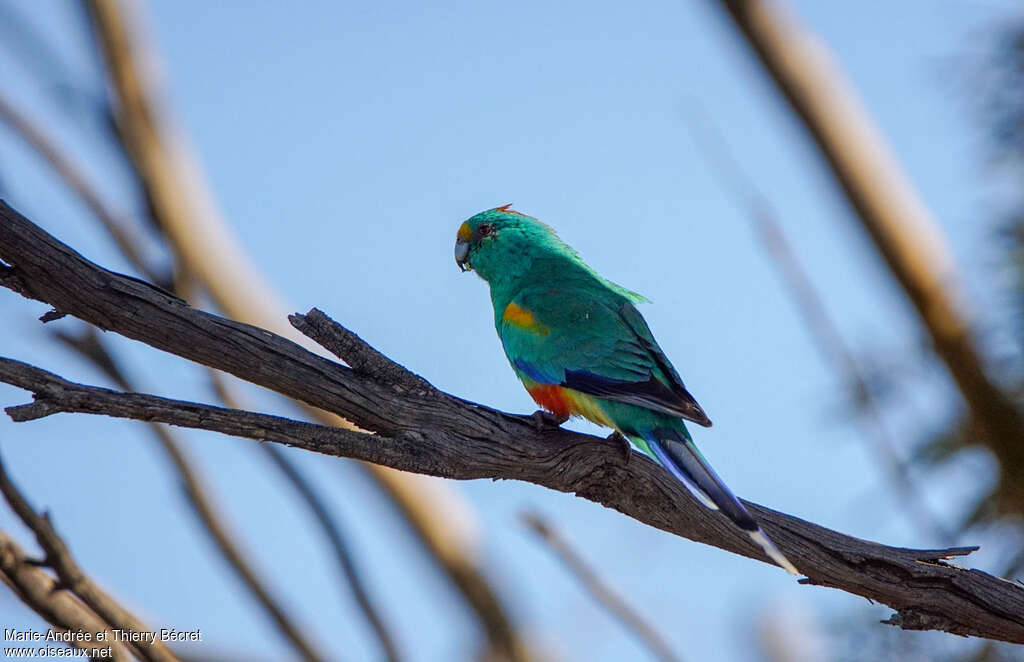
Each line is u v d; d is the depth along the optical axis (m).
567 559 11.55
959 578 9.37
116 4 15.73
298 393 8.30
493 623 16.95
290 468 10.58
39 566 7.34
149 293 7.85
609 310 11.84
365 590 10.64
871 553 9.41
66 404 7.11
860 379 12.02
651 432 10.90
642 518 9.65
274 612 11.72
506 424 8.93
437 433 8.60
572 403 11.60
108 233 14.98
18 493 7.11
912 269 15.66
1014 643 9.52
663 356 11.60
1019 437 12.77
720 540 9.61
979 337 13.12
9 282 7.53
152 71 16.03
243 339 8.08
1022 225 12.45
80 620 7.43
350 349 8.39
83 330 10.05
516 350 11.89
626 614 11.75
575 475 9.27
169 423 7.49
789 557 9.45
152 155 15.85
